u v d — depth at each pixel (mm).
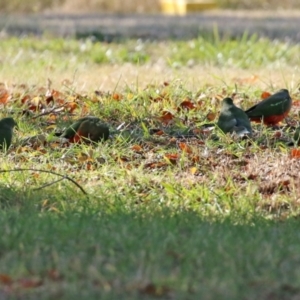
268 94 16234
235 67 22391
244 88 16844
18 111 14984
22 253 8438
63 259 8234
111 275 7855
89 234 8977
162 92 16062
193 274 7949
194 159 12656
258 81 18312
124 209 10438
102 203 10703
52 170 12102
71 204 10562
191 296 7477
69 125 14023
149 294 7512
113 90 16594
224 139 13398
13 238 8797
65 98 16078
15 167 12133
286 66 22328
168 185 11281
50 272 7934
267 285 7746
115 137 13641
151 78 18266
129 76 19047
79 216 9883
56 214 10023
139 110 15000
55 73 19859
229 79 18391
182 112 15062
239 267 8156
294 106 15711
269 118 14203
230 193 11375
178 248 8609
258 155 12844
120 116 14844
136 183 11750
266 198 11305
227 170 12164
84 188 11383
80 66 22016
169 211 10414
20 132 13859
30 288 7633
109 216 9969
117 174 12031
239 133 13445
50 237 8852
